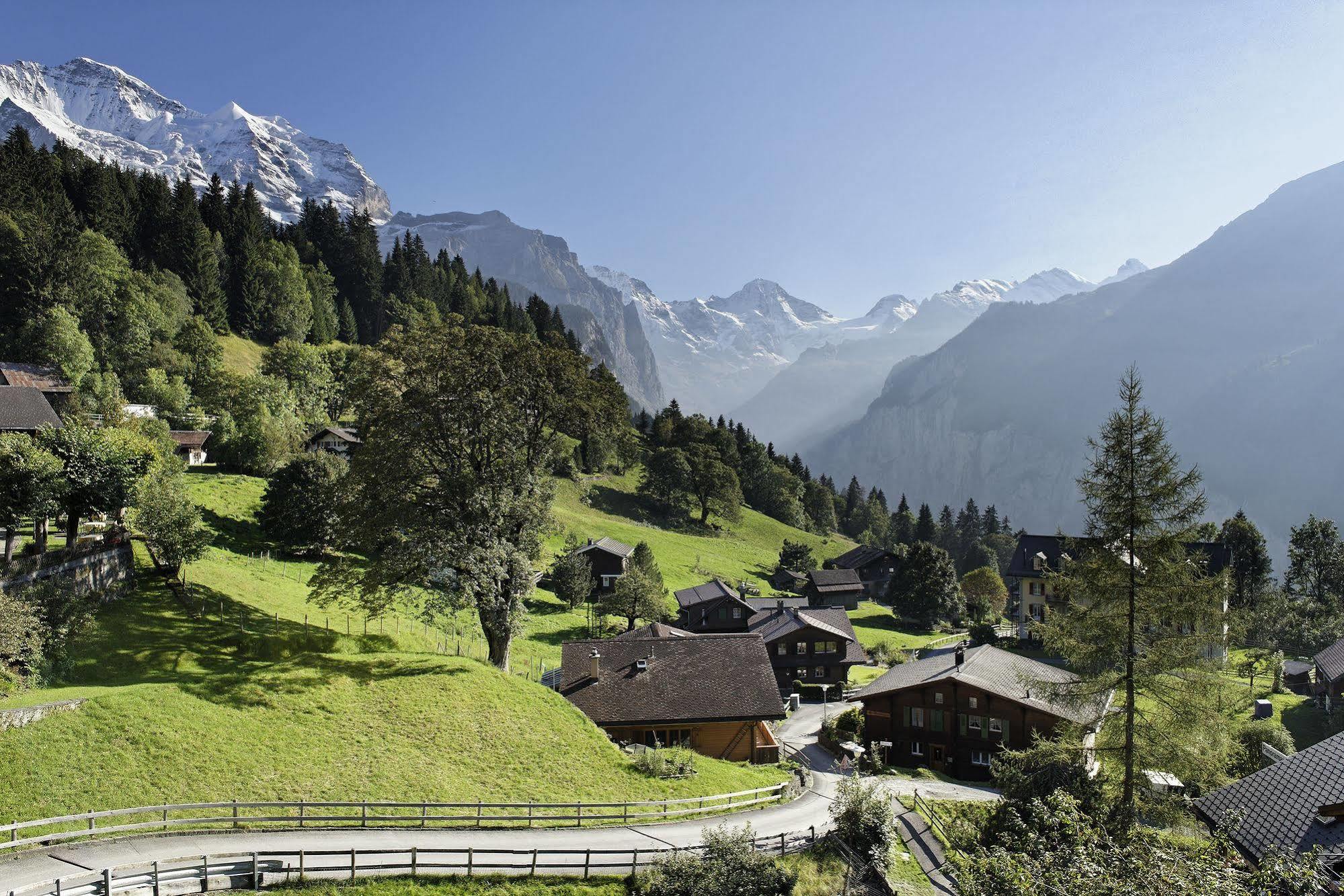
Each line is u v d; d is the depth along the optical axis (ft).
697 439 618.44
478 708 131.75
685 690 159.12
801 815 119.14
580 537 367.45
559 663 208.95
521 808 106.22
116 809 87.71
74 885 71.31
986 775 167.53
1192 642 95.96
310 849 87.71
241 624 149.38
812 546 541.75
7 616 106.93
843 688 251.19
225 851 84.38
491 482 142.92
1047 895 58.44
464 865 87.20
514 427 143.84
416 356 139.95
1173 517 96.94
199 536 153.17
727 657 168.86
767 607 307.17
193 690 115.55
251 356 461.37
